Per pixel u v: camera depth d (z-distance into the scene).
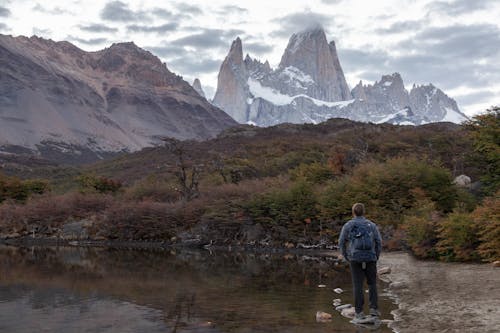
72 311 13.06
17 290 16.98
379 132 119.44
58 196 74.00
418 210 37.53
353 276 11.70
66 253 38.56
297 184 50.72
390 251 35.47
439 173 44.31
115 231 59.59
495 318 10.83
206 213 54.56
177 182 75.50
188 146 131.25
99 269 24.73
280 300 14.81
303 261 31.42
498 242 22.12
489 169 42.38
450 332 9.91
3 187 82.81
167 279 20.34
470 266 22.25
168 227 57.28
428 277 19.08
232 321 11.73
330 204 46.59
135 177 115.31
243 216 51.97
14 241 60.47
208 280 19.98
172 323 11.56
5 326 11.27
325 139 123.62
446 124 126.56
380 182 45.22
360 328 10.73
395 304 13.68
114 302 14.48
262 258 34.22
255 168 86.25
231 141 134.75
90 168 159.25
